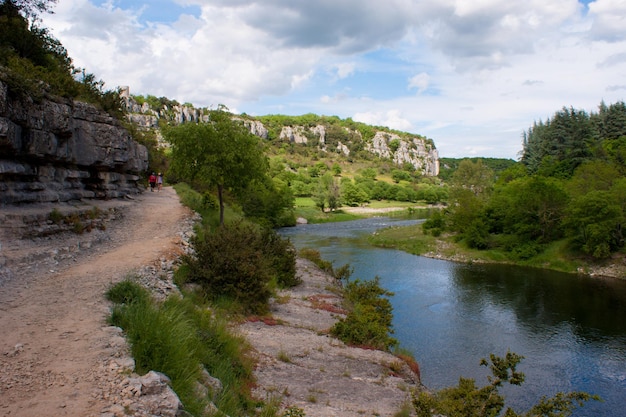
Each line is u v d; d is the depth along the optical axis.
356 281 23.36
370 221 85.38
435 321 23.61
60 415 4.56
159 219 21.92
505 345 20.33
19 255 10.53
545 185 49.22
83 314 7.68
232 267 14.42
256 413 7.28
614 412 14.77
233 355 9.05
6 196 13.31
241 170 25.80
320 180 126.69
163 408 5.00
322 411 8.27
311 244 51.84
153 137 50.12
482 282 34.12
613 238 43.00
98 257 13.00
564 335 21.91
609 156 73.25
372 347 14.23
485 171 85.44
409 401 10.16
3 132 12.52
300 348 12.12
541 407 8.15
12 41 22.62
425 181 179.50
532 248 45.12
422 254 47.66
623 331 22.55
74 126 19.77
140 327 6.81
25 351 6.02
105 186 23.34
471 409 8.00
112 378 5.45
